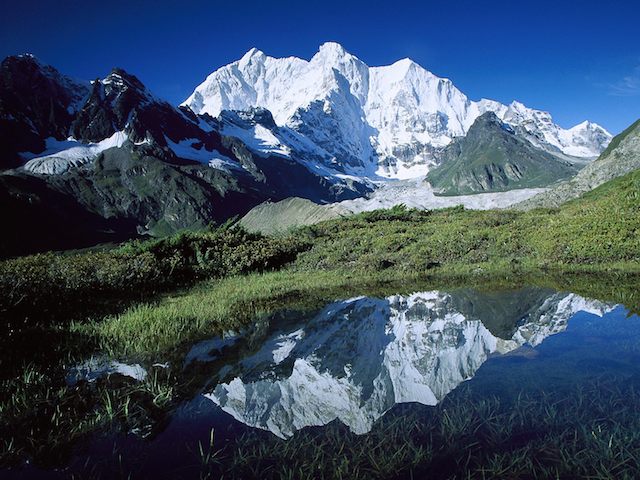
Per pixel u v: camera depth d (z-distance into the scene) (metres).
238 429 5.14
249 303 13.80
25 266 12.80
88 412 5.76
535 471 3.98
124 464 4.43
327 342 9.00
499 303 12.10
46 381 6.94
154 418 5.54
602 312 10.38
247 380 6.87
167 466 4.36
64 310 11.64
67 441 5.00
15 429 5.34
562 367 6.53
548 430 4.68
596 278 15.30
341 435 4.85
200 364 7.77
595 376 6.10
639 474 3.89
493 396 5.57
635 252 17.50
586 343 7.79
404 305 12.54
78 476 4.23
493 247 20.91
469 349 7.86
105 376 7.20
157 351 8.63
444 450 4.40
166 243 19.50
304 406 5.73
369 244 23.12
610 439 4.39
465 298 13.11
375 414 5.32
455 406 5.35
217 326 10.75
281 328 10.40
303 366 7.46
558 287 14.07
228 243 22.16
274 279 18.06
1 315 9.70
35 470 4.39
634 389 5.62
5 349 8.40
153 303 13.30
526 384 5.91
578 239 19.11
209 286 16.86
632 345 7.59
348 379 6.71
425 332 9.35
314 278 17.97
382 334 9.41
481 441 4.53
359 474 4.06
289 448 4.61
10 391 6.53
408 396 5.82
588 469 3.99
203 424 5.30
